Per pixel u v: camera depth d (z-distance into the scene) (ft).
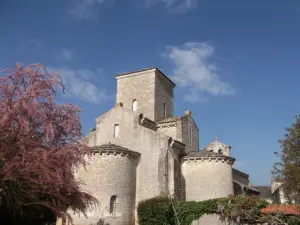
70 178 41.81
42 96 40.68
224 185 90.48
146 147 90.79
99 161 81.35
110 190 79.56
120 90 120.26
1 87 38.88
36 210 46.21
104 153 82.12
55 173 37.81
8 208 42.73
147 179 87.40
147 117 112.37
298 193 71.15
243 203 68.64
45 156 37.29
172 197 81.41
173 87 129.18
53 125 42.06
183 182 92.79
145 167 88.94
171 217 77.36
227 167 92.94
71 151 40.73
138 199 86.53
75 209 47.80
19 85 40.55
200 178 90.99
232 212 68.33
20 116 37.83
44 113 40.52
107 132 97.66
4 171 35.50
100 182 79.66
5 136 36.63
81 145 43.80
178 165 93.15
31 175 37.52
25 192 38.93
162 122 109.19
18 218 45.37
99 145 90.02
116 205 80.02
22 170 36.11
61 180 38.24
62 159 39.73
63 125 42.88
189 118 115.34
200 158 92.53
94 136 99.40
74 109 44.68
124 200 81.56
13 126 37.60
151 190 85.97
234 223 68.54
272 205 68.28
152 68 116.06
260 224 66.54
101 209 77.77
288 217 64.08
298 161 76.43
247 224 67.72
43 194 41.50
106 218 77.46
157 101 115.44
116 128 97.19
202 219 75.66
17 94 39.37
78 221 77.10
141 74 118.11
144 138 91.91
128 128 95.30
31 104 38.73
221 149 131.54
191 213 76.69
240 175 137.08
